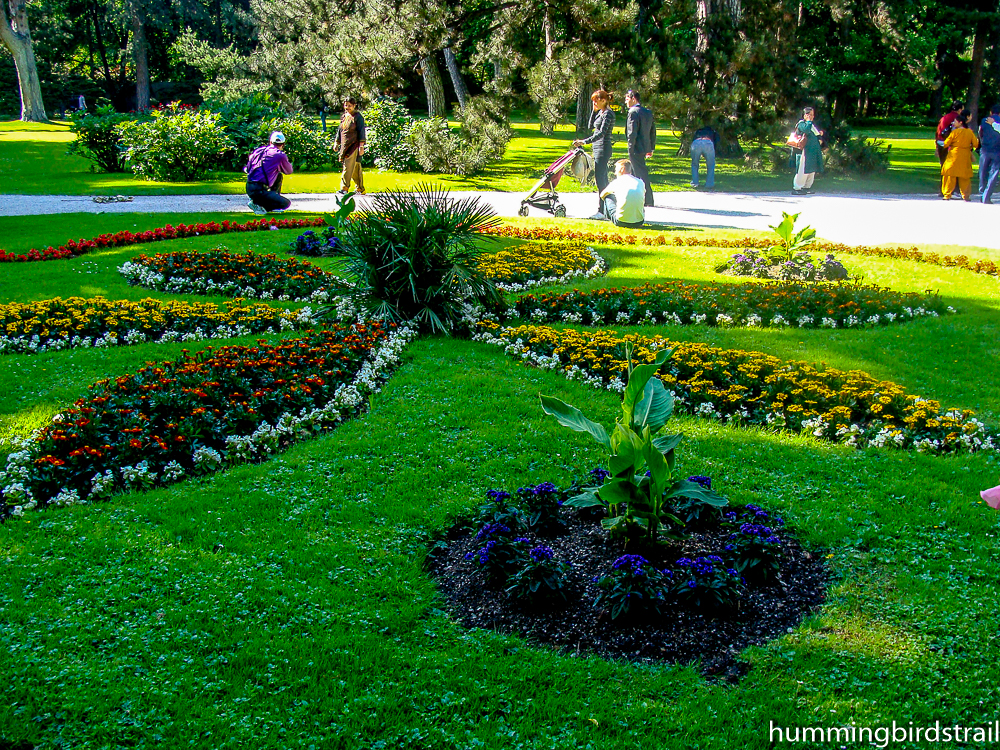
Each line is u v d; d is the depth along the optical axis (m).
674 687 3.32
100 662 3.41
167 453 5.21
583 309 8.60
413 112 45.31
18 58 42.16
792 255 10.41
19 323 7.70
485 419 5.97
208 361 6.39
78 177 19.64
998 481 5.16
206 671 3.38
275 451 5.50
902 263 11.02
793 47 21.33
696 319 8.53
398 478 5.10
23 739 3.00
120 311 8.05
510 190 18.06
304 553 4.25
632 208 12.94
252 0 37.88
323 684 3.31
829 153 20.64
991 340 7.96
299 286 9.34
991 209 15.84
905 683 3.34
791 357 7.39
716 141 18.88
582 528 4.50
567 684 3.33
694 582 3.72
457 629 3.71
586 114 22.95
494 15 21.38
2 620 3.66
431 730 3.09
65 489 4.79
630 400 4.12
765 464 5.35
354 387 6.38
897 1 25.08
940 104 48.34
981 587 4.04
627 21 18.03
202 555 4.21
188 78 55.44
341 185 17.47
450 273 7.99
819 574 4.15
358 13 21.42
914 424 5.87
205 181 19.25
